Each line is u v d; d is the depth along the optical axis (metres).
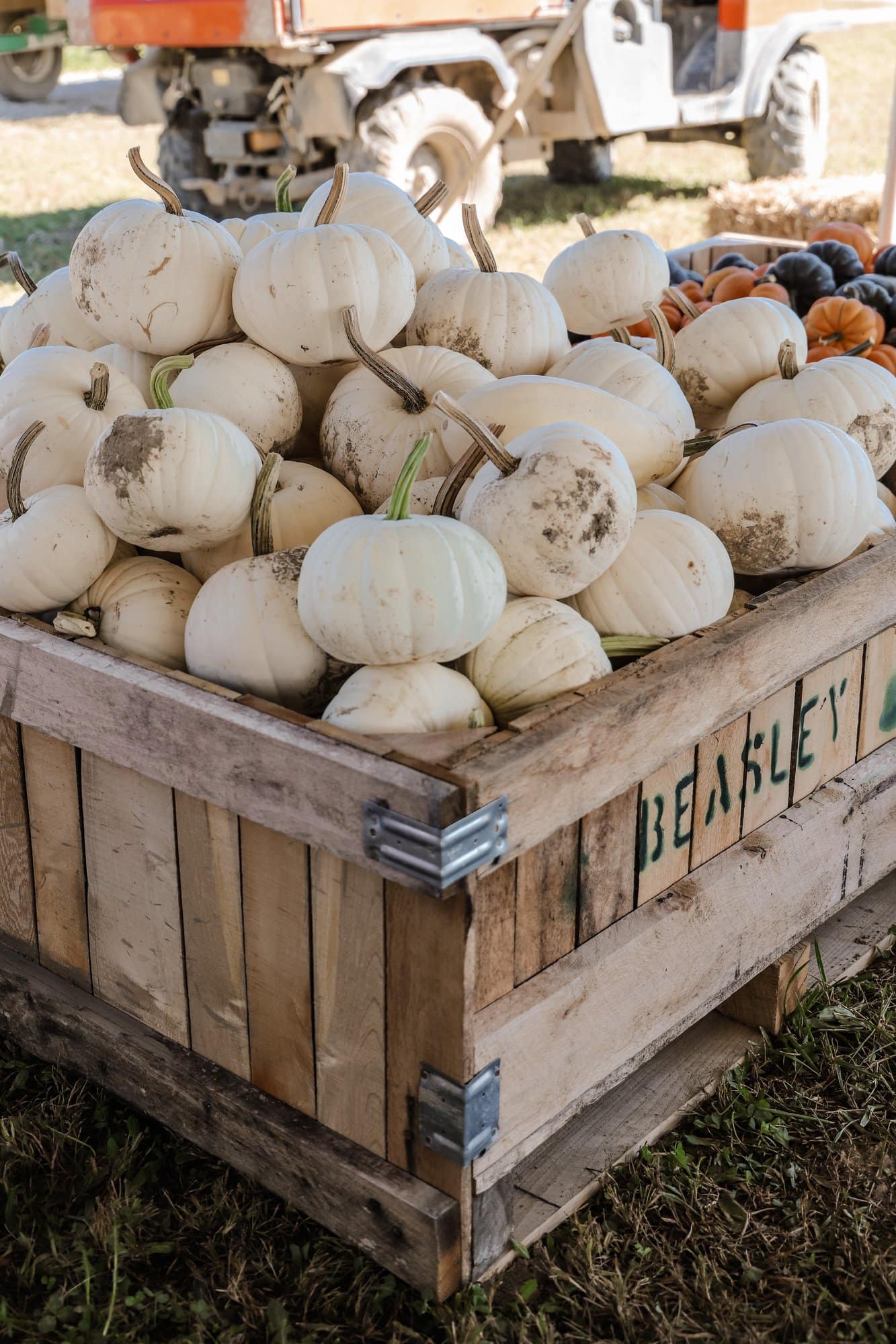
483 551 1.70
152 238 2.11
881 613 2.20
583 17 8.12
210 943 1.85
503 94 8.04
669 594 1.91
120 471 1.82
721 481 2.06
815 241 3.88
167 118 7.80
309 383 2.31
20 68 12.58
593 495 1.78
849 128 16.27
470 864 1.53
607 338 2.70
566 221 9.88
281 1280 1.83
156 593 1.95
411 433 2.07
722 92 9.24
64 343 2.37
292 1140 1.81
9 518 1.97
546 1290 1.81
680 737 1.84
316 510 2.06
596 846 1.80
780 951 2.21
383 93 7.31
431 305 2.32
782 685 2.02
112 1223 1.87
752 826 2.12
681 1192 1.95
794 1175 1.98
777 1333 1.76
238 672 1.80
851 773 2.32
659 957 1.92
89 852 1.97
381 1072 1.71
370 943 1.66
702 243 4.54
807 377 2.30
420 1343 1.73
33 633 1.92
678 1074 2.16
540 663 1.78
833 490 2.02
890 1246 1.88
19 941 2.18
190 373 2.13
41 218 10.77
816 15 9.66
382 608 1.63
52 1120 2.07
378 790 1.53
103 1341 1.72
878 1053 2.22
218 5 6.79
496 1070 1.67
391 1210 1.72
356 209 2.38
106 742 1.84
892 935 2.49
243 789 1.69
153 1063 1.96
